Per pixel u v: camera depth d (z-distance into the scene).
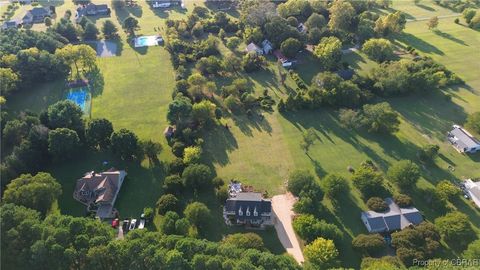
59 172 141.38
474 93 182.75
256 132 160.88
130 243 97.94
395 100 178.50
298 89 185.38
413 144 153.38
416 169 131.62
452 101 177.50
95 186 131.50
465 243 112.88
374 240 112.06
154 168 143.00
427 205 128.38
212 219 123.69
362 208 127.25
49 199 122.00
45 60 189.12
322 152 150.25
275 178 139.25
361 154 149.00
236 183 136.12
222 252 100.00
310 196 125.12
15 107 172.12
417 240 111.81
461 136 152.00
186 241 102.19
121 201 130.50
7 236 100.25
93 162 145.75
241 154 149.88
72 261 97.44
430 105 175.25
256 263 98.12
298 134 159.25
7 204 108.81
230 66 198.62
